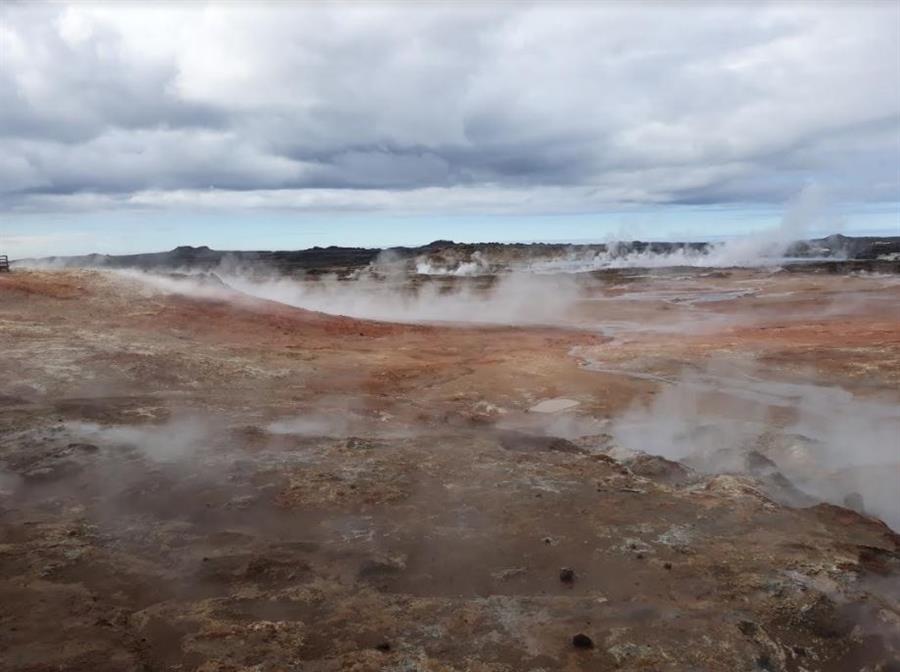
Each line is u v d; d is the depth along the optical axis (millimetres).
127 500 8648
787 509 8531
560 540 7602
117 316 21359
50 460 9797
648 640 5699
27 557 7047
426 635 5812
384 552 7324
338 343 22219
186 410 12805
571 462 10281
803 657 5594
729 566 6922
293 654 5551
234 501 8609
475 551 7379
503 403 14945
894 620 5953
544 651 5574
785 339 22922
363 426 12344
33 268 25734
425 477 9484
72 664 5340
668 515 8258
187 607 6230
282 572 6891
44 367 15125
